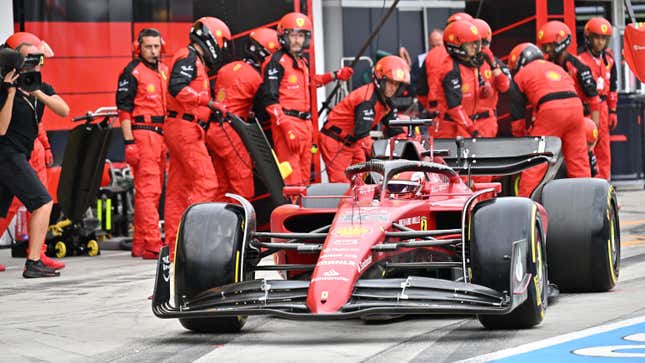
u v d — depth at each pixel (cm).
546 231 2905
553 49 5459
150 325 2780
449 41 4988
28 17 5753
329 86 6919
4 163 4053
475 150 3603
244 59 4741
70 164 4575
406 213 2567
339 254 2364
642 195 6894
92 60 5894
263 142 4012
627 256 3944
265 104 4634
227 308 2333
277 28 4794
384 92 4906
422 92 5219
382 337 2450
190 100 4288
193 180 4419
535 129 4959
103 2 5897
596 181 3094
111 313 3034
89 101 5897
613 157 7519
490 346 2284
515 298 2312
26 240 4947
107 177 5334
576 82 5588
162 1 5981
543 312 2530
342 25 7131
